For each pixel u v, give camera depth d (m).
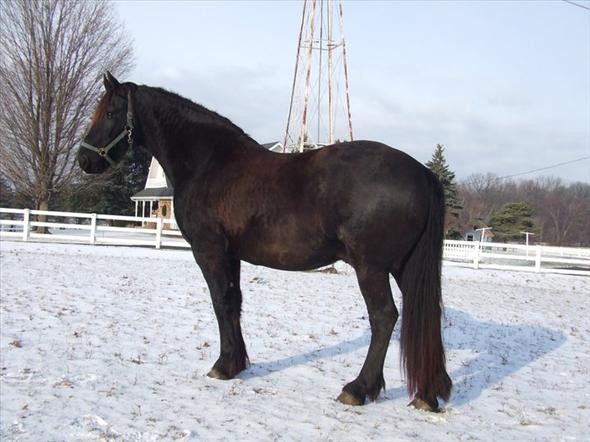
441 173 46.12
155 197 42.00
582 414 4.94
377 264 4.57
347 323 8.70
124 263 15.69
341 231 4.61
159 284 11.74
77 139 29.30
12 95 28.09
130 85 5.66
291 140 26.12
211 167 5.22
